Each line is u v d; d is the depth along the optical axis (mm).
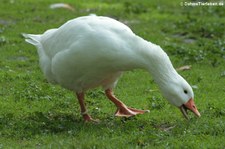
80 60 10906
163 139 10273
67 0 26562
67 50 11031
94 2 26406
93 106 12898
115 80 11836
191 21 22453
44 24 21172
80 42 10820
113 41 10703
